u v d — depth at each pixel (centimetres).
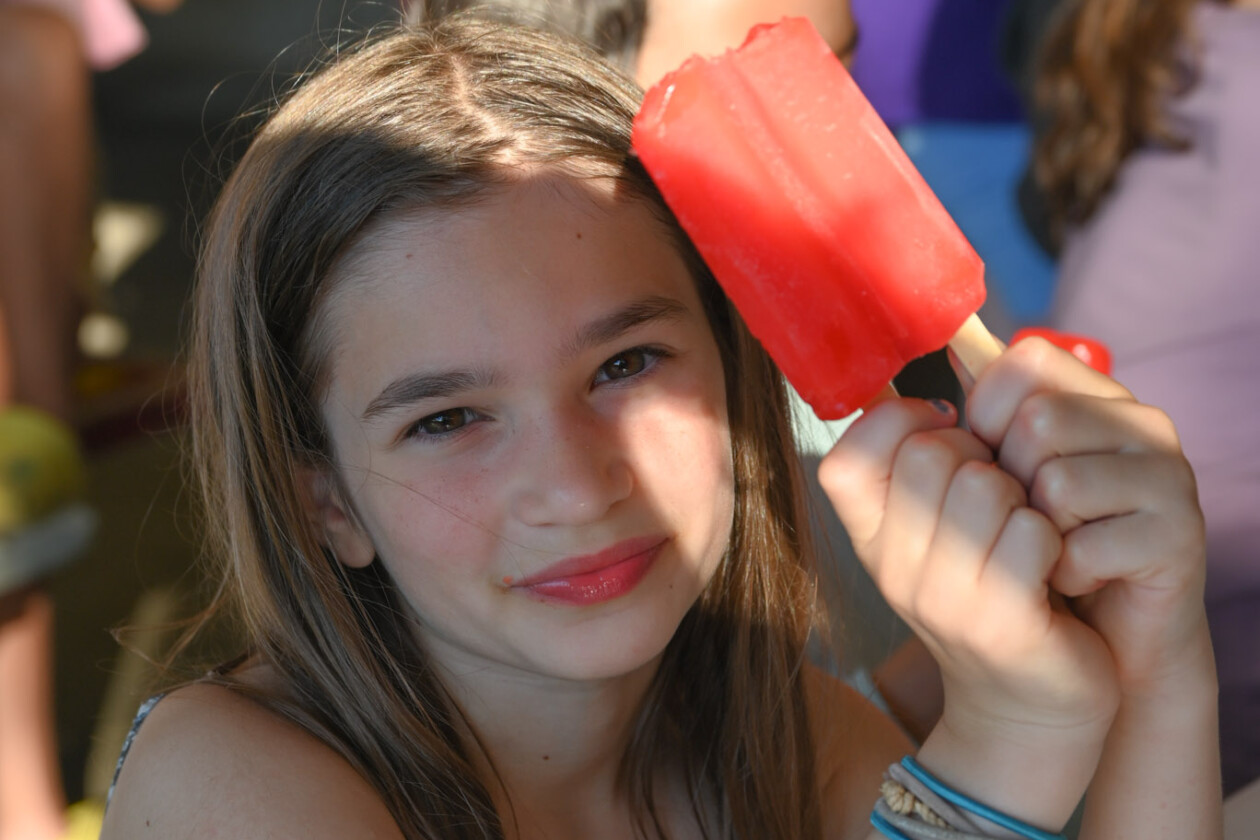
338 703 181
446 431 165
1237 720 297
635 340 167
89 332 675
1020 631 144
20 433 415
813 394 153
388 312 163
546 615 165
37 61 455
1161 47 322
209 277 191
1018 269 392
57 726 430
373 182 165
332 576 183
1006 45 390
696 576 174
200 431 203
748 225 150
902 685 265
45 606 401
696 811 202
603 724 188
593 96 181
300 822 158
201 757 166
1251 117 307
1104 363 230
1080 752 153
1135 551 144
